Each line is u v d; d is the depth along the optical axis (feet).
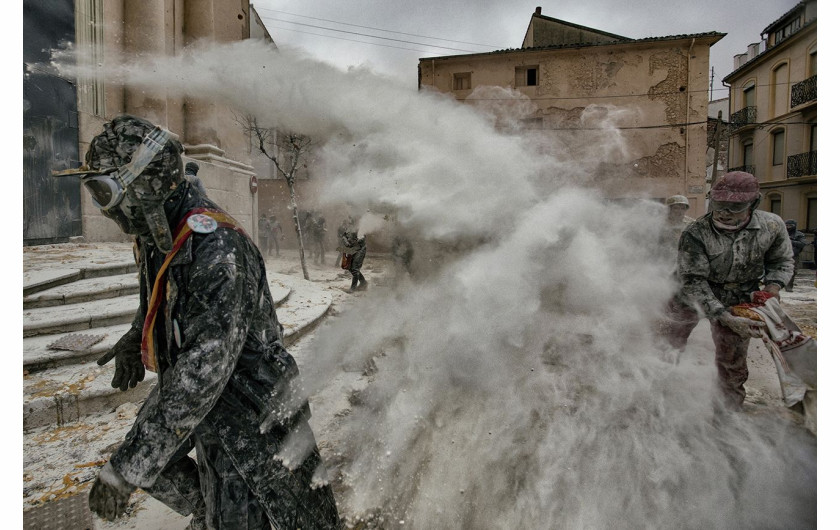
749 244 8.58
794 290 32.27
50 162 23.99
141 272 5.18
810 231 57.88
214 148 33.83
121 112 28.71
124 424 9.48
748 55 72.28
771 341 8.06
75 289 14.88
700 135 55.67
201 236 4.28
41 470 7.79
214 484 4.50
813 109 57.82
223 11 34.91
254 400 4.49
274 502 4.43
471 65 59.16
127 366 5.69
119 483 3.75
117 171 4.00
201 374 3.85
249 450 4.39
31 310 13.48
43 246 23.07
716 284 9.16
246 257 4.49
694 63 55.98
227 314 4.05
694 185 55.42
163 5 29.63
